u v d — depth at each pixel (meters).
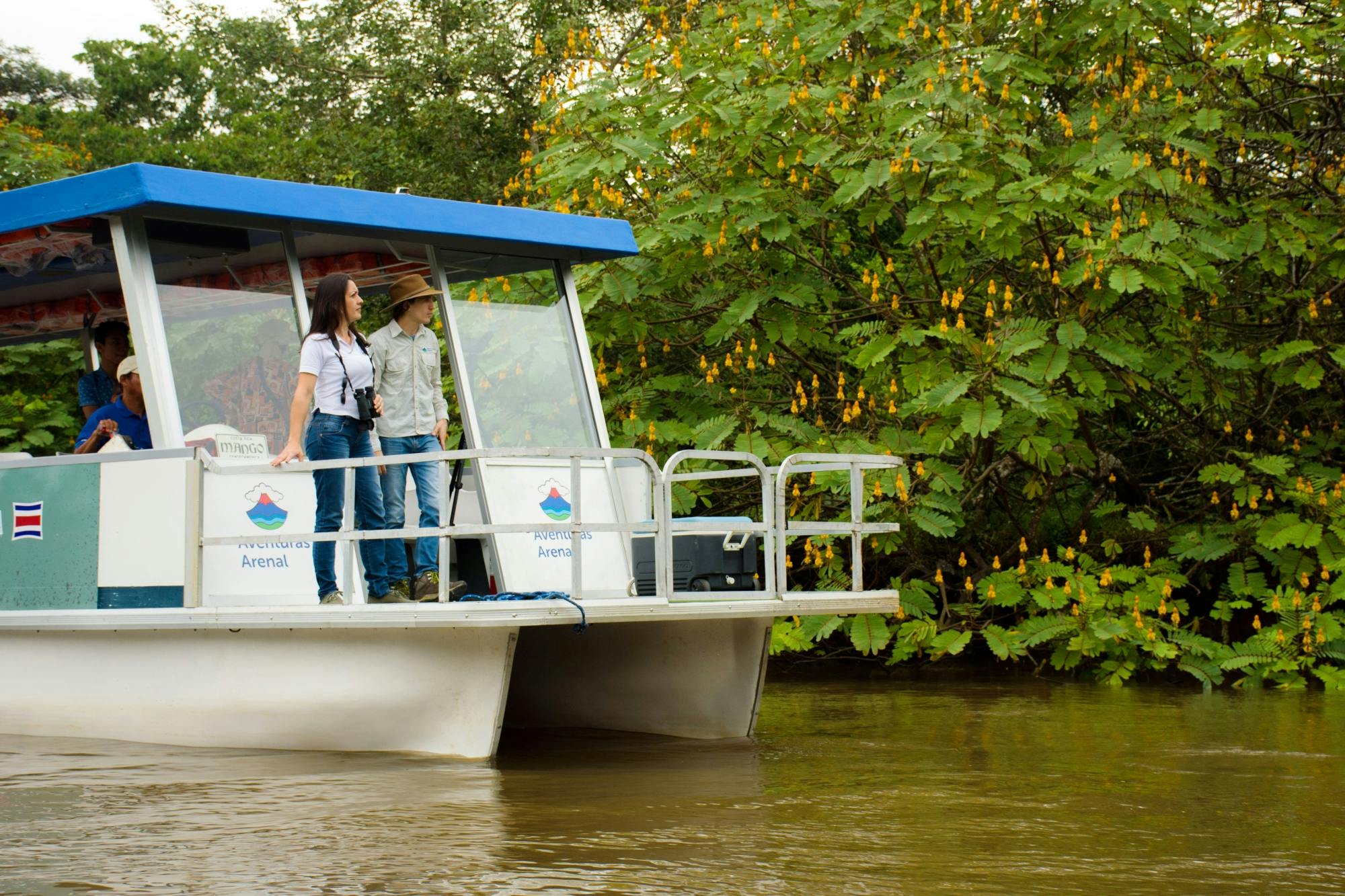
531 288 7.37
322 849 4.20
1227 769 5.86
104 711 6.54
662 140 10.38
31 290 8.59
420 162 19.70
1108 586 9.80
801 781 5.52
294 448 6.10
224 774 5.59
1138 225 9.29
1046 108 11.41
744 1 11.09
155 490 6.34
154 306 6.34
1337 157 10.69
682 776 5.66
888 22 10.21
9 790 5.21
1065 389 9.55
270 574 6.40
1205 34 10.32
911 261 11.11
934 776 5.68
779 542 6.59
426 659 5.91
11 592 6.84
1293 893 3.73
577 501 5.80
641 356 10.45
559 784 5.41
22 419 11.54
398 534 5.80
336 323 6.23
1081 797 5.17
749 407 10.19
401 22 21.67
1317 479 9.62
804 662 11.00
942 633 9.86
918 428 10.00
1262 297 10.94
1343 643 9.15
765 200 10.14
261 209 6.34
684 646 7.00
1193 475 11.15
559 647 7.52
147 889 3.73
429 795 5.14
